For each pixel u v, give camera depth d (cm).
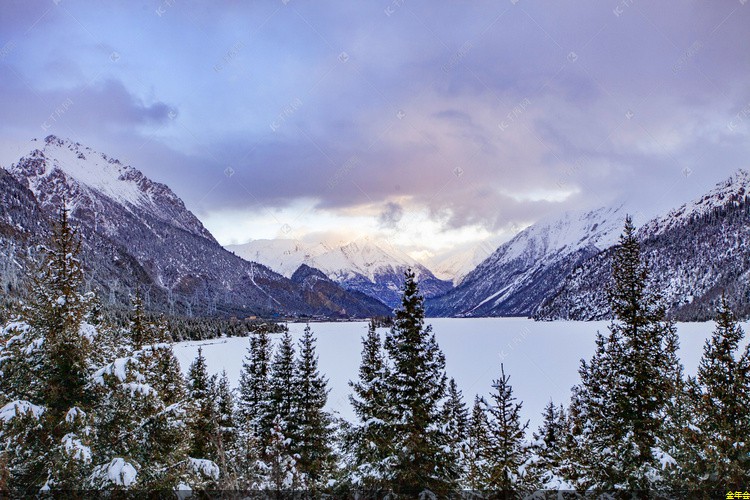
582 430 2422
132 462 1494
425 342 2200
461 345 12262
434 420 2153
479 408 2922
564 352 10406
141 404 1592
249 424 2847
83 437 1453
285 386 2975
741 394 1789
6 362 1509
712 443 1800
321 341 12619
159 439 1598
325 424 2880
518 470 2189
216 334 14000
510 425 2255
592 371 2480
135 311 2466
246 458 1911
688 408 1947
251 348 3531
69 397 1566
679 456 1859
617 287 2203
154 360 1888
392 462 2106
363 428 2208
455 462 2188
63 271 1622
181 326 13338
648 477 1936
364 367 3198
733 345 1883
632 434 2012
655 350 2106
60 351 1562
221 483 1494
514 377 7488
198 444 2419
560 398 5956
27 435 1448
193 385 2919
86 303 1683
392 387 2192
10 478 1409
